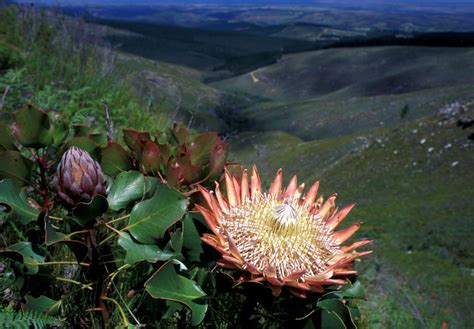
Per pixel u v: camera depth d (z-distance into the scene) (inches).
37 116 71.6
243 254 70.7
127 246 64.7
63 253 82.4
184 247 70.2
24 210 64.7
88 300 74.3
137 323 67.9
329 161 4042.8
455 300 1005.2
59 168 63.7
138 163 82.0
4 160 67.6
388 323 166.7
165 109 281.9
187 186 81.3
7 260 82.7
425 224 2174.0
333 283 63.1
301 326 67.1
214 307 76.1
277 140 5693.9
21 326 59.9
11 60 276.7
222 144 82.0
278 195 83.1
